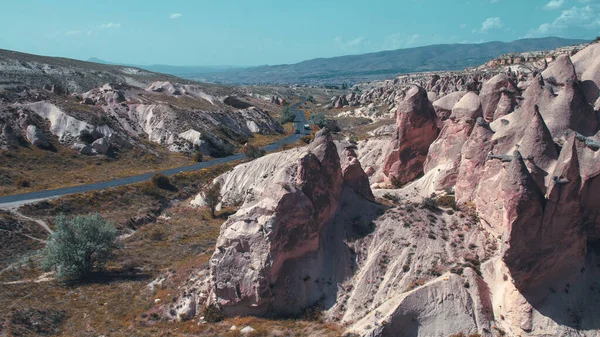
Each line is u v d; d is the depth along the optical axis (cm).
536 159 3366
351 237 4059
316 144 4409
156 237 6619
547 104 3947
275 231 3719
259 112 16475
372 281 3659
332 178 4312
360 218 4231
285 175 5322
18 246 5919
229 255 3769
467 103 5353
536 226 3012
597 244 3325
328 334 3278
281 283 3762
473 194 4231
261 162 8344
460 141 5278
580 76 4853
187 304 3981
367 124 15662
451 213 4031
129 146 11000
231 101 18325
